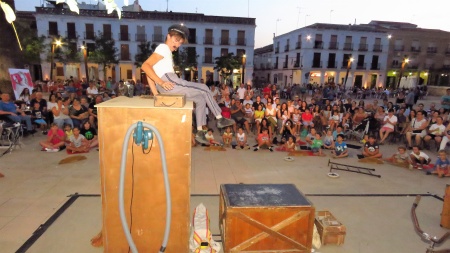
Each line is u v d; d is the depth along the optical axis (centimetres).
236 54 3203
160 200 257
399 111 930
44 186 480
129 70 3095
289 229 298
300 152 728
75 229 351
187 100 260
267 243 299
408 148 831
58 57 2652
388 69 3500
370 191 506
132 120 240
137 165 248
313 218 297
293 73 3659
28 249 310
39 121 844
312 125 934
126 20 2958
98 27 2938
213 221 384
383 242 349
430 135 816
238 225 291
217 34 3128
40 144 692
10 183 489
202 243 304
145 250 266
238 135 783
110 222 260
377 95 2617
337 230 335
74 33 2897
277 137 921
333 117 969
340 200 464
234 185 341
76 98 935
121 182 224
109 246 265
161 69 256
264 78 4641
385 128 887
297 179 557
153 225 261
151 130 232
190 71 3181
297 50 3538
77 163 605
